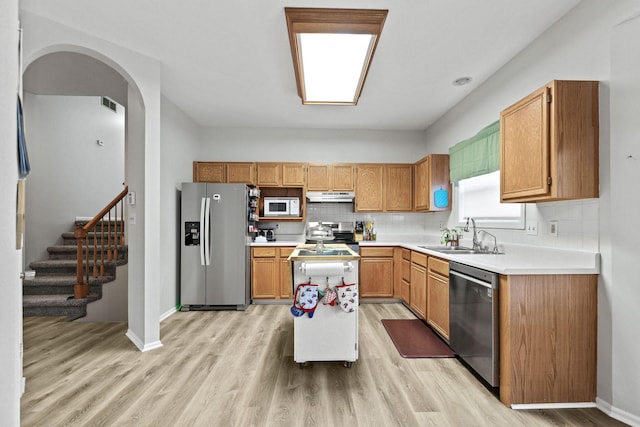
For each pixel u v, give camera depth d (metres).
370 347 2.84
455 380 2.27
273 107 4.05
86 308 3.49
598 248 1.97
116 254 3.70
